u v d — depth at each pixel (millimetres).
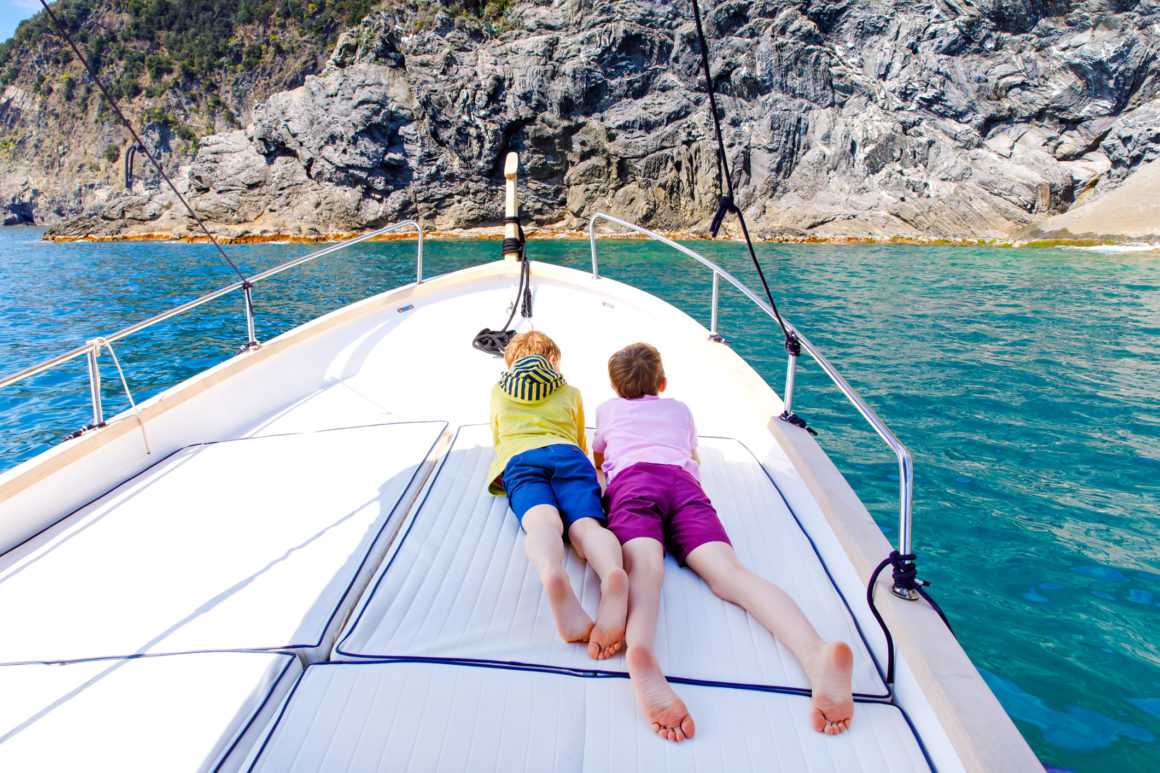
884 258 17094
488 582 1779
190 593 1757
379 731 1329
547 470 1969
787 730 1350
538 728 1345
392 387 3459
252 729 1346
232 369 3084
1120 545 3160
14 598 1771
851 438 4574
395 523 2084
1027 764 1119
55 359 2242
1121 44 22328
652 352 2240
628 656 1392
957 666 1333
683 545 1811
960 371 6246
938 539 3230
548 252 19172
